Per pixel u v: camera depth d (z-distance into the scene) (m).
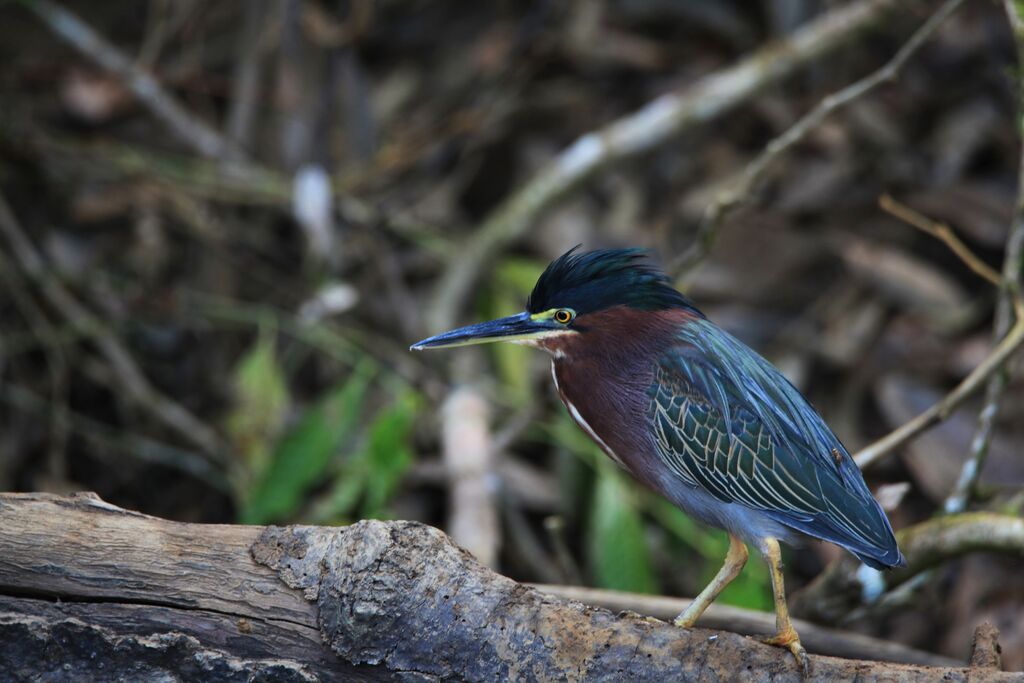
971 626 10.34
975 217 12.61
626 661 5.29
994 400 7.73
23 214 13.38
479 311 12.83
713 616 7.39
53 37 14.29
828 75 13.93
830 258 12.65
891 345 11.93
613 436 7.02
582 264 7.05
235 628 5.31
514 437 11.23
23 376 12.64
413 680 5.33
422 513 11.23
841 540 6.49
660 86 14.41
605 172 12.69
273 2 13.65
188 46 14.52
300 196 12.62
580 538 11.45
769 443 6.61
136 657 5.21
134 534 5.40
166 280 13.34
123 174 13.11
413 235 13.19
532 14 14.20
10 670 5.19
